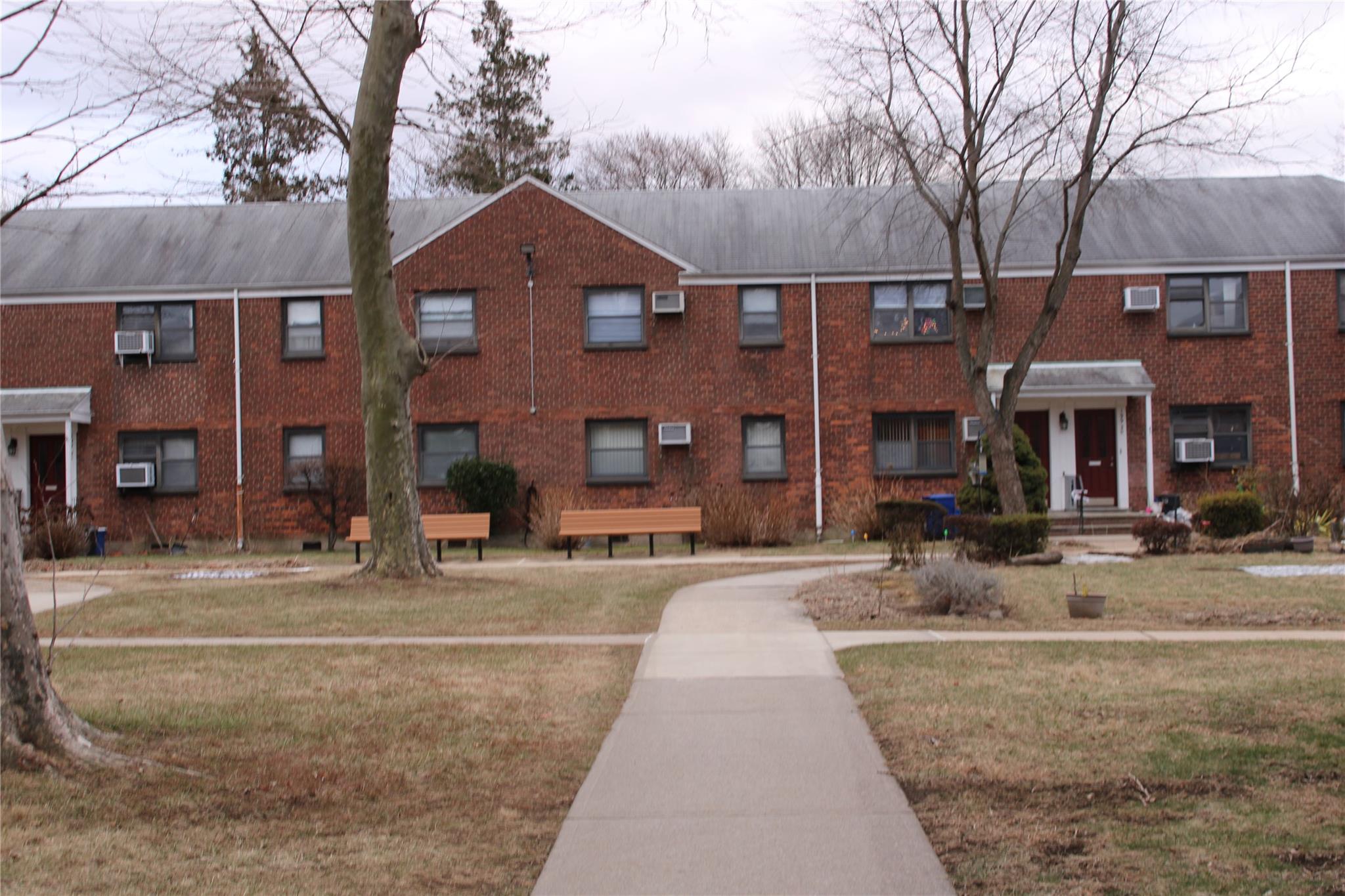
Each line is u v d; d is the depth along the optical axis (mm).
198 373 29375
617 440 29000
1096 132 21672
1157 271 28750
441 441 29109
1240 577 16984
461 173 27172
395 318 17688
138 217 31750
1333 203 30406
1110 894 5734
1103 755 8016
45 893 5762
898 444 28812
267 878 6117
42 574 21531
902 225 29750
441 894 6004
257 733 8984
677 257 29047
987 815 6969
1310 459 28594
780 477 28703
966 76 21781
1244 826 6578
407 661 12008
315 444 29234
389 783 7848
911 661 11352
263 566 23312
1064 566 18859
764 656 11969
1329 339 28703
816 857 6391
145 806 7102
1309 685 9750
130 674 11258
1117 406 28641
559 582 18266
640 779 7871
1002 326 28891
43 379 29406
